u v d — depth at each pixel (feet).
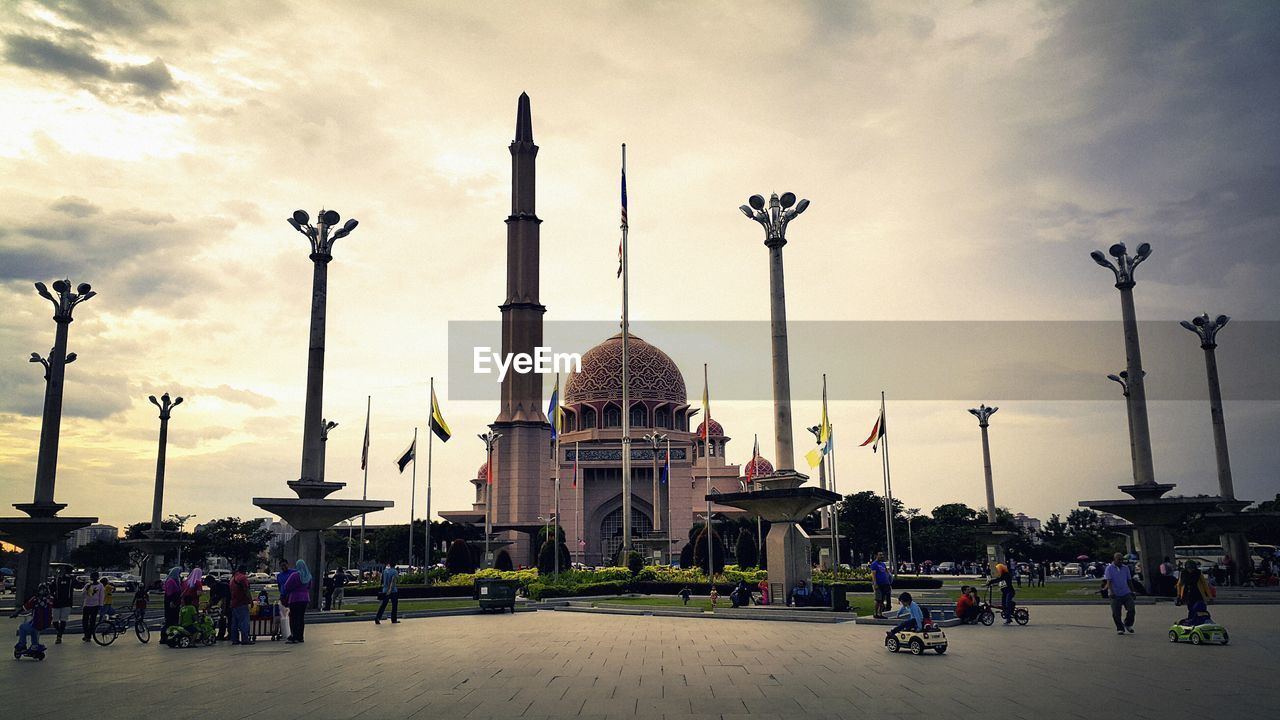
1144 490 164.76
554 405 265.13
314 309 145.18
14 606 184.75
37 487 181.57
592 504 392.27
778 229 141.18
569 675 70.33
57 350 187.42
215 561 510.17
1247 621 115.55
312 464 139.33
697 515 387.55
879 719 50.80
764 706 55.31
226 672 74.95
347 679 69.46
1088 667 72.59
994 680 65.72
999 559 259.80
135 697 61.77
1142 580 165.48
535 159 389.39
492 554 331.77
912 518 459.32
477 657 84.23
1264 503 388.98
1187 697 58.08
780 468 134.31
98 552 430.61
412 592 209.26
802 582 132.87
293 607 101.09
